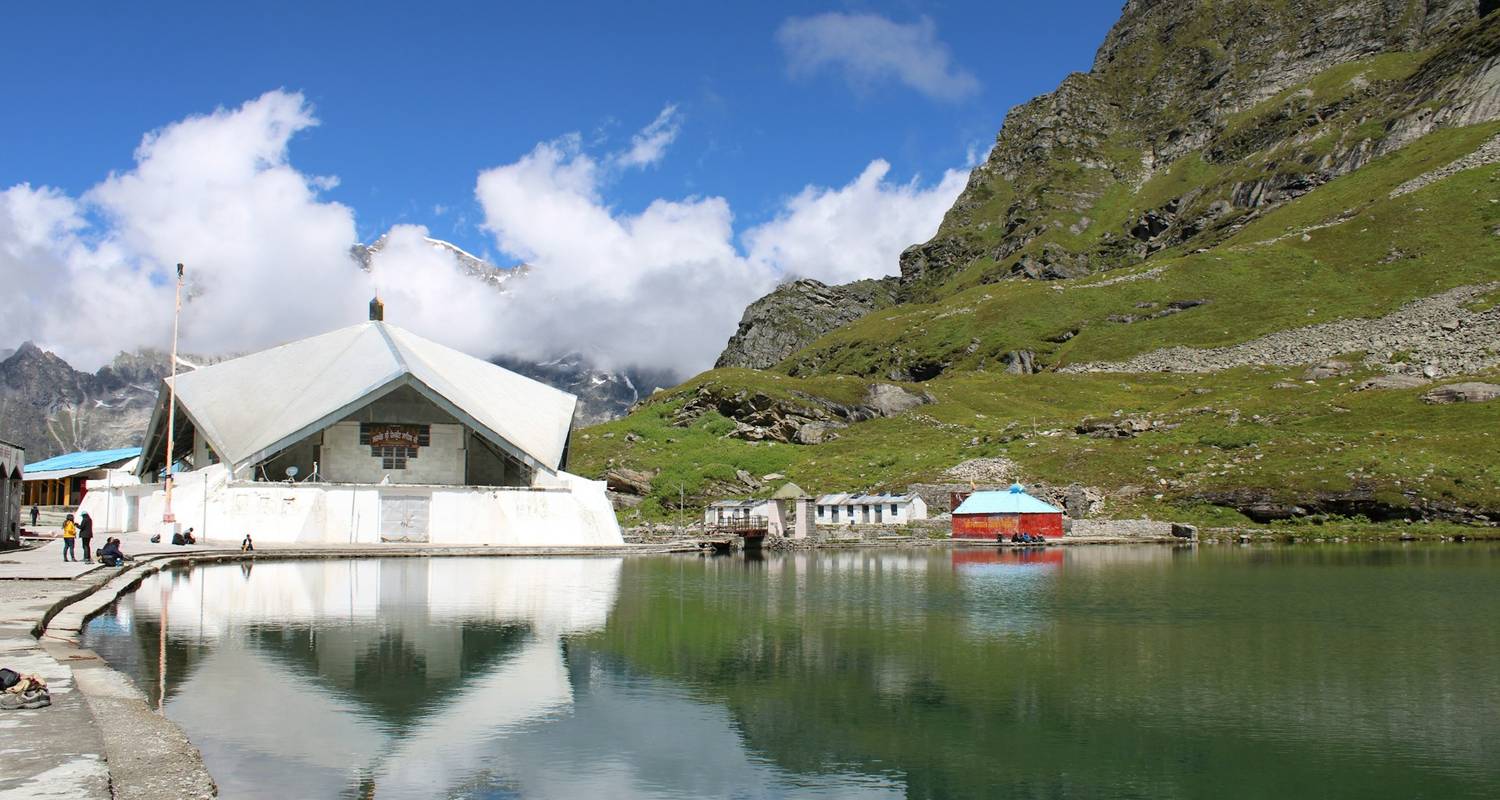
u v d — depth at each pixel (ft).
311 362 276.00
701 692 78.95
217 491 226.17
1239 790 57.82
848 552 267.80
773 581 168.25
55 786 42.55
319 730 64.75
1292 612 125.59
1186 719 72.33
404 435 255.70
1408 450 346.54
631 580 164.76
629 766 60.29
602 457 440.86
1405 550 251.60
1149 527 309.22
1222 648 99.71
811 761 62.18
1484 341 526.57
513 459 265.34
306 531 227.81
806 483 396.98
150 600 122.01
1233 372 590.14
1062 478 362.94
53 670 68.54
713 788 57.06
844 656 94.17
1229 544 286.25
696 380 578.25
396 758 60.03
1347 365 539.29
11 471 191.21
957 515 311.88
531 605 124.98
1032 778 59.77
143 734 58.18
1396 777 59.93
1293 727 70.49
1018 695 79.10
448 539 236.43
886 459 418.51
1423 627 113.60
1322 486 323.57
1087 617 120.98
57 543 199.41
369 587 143.13
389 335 283.59
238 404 257.34
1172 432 402.11
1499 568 193.77
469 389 277.64
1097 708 75.00
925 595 145.18
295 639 95.35
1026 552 262.26
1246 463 352.28
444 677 81.05
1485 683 83.61
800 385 528.22
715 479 406.21
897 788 57.82
